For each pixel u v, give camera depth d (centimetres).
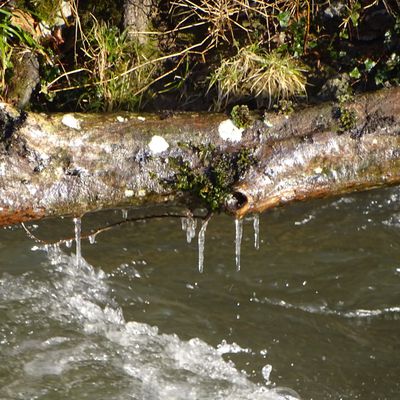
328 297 779
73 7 930
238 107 792
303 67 970
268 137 785
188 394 664
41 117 759
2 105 752
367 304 771
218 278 795
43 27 928
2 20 859
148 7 970
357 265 814
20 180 741
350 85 959
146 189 771
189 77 960
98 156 764
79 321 732
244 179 769
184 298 770
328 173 787
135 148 772
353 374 694
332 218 873
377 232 856
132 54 951
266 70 936
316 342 727
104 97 916
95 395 654
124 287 777
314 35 987
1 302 742
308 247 837
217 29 962
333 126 795
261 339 728
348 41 980
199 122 786
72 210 760
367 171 796
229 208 765
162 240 834
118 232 839
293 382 683
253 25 984
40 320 728
